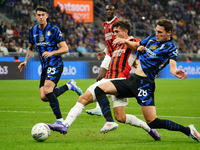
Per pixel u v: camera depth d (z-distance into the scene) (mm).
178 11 130375
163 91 58406
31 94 50406
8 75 77312
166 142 19297
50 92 23891
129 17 117188
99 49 101562
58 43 24688
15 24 98812
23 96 47688
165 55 18938
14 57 79750
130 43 20250
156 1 127750
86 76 85625
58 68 24547
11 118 28562
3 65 76688
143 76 19078
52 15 100312
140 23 113312
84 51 96500
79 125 25344
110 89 19203
